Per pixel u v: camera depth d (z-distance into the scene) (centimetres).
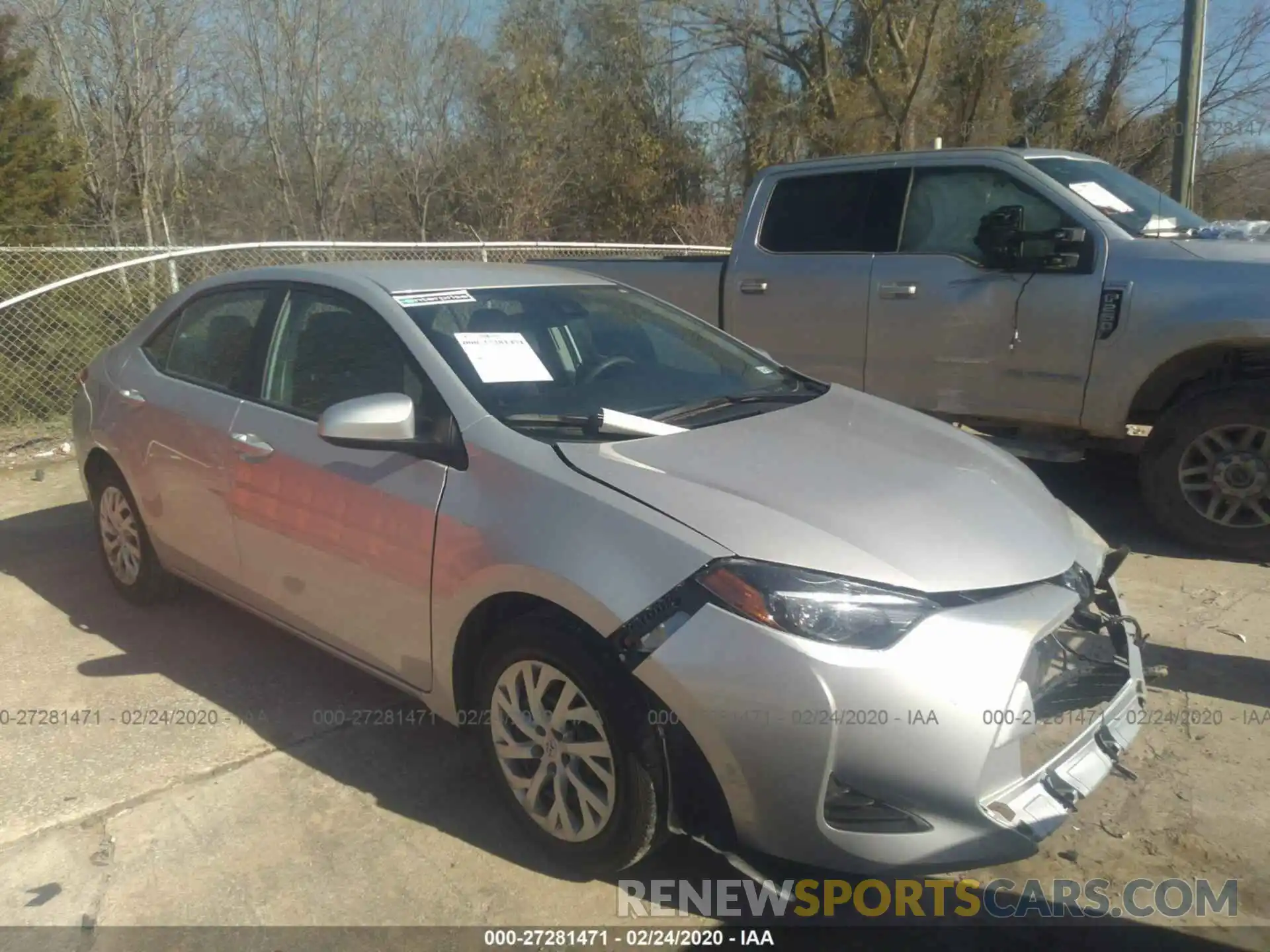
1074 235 541
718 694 257
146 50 1664
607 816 284
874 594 261
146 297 916
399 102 2158
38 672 432
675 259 714
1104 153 2478
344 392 368
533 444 313
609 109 2433
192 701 406
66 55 1625
